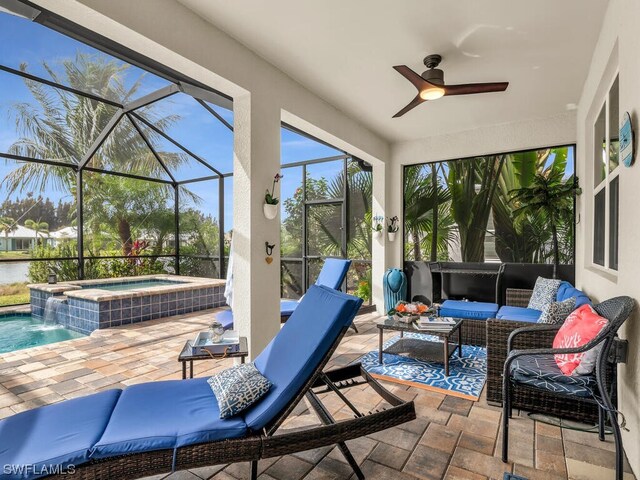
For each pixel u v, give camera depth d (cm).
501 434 213
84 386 284
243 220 318
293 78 361
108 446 133
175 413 161
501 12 256
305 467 184
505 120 477
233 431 151
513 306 427
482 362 341
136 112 565
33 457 126
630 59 196
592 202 384
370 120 479
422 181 579
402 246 587
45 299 548
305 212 687
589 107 351
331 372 214
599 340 174
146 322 509
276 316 339
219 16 266
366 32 283
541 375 199
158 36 236
